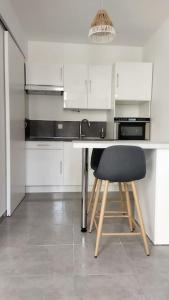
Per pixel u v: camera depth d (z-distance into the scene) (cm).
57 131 445
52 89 401
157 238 221
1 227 257
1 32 265
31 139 389
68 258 195
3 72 272
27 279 167
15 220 279
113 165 195
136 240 231
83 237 236
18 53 331
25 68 393
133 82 400
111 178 197
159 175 216
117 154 194
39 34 397
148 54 417
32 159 391
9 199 289
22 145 360
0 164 265
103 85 413
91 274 174
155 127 387
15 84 312
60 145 394
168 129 339
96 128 452
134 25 359
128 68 397
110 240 230
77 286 160
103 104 416
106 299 149
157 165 216
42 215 297
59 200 362
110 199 366
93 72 409
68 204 343
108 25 209
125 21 345
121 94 400
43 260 192
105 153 195
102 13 211
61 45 435
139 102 434
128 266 185
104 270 179
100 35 237
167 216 220
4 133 278
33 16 331
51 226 262
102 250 210
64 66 402
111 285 162
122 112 452
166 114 346
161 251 210
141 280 168
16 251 206
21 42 367
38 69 396
